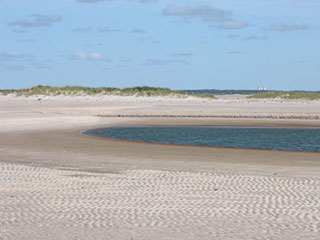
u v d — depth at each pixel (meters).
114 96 83.94
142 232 9.37
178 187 13.53
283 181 14.49
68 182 14.17
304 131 35.66
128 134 32.62
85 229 9.55
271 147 26.02
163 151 23.06
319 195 12.47
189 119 45.41
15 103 67.06
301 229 9.58
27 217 10.39
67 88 90.12
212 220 10.21
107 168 17.08
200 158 20.47
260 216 10.50
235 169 17.17
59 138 28.62
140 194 12.62
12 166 17.14
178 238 9.01
